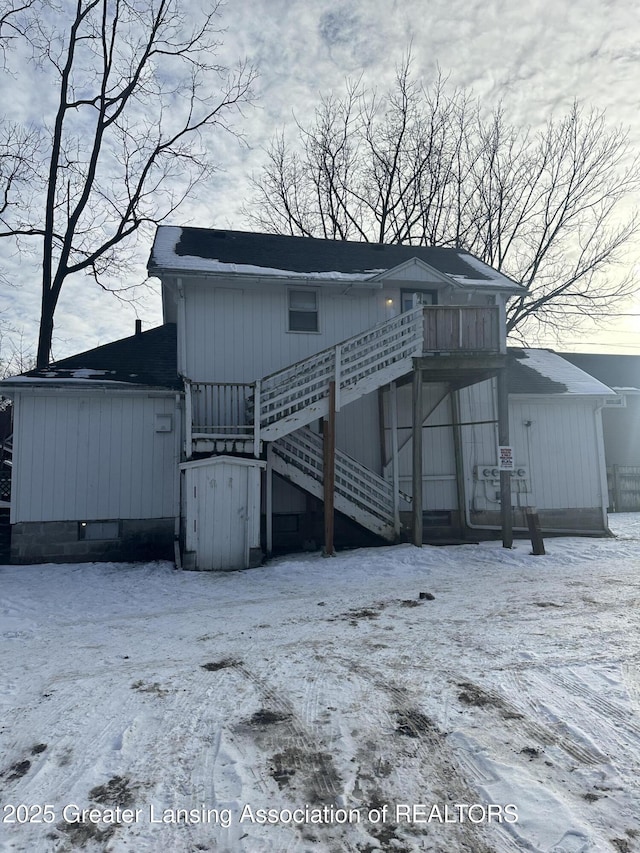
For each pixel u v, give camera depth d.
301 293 12.92
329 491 10.88
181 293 12.10
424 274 12.68
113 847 2.66
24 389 10.77
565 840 2.63
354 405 13.03
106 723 3.95
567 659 4.96
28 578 9.42
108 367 12.12
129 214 18.25
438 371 11.78
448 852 2.60
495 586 8.12
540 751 3.45
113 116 17.81
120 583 8.94
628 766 3.24
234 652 5.45
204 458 10.23
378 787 3.13
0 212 16.62
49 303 16.52
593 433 14.03
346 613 6.82
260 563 10.20
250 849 2.64
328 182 27.16
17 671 5.03
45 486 10.95
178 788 3.14
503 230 25.28
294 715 4.02
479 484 13.46
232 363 12.23
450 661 5.02
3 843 2.69
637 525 15.18
